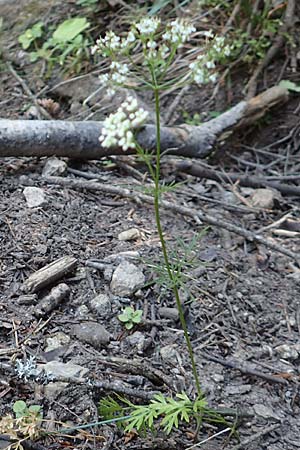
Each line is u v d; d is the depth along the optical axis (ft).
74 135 4.39
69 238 3.92
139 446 3.11
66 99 5.30
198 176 4.71
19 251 3.78
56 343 3.41
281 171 4.88
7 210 4.03
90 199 4.26
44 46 5.58
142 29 2.96
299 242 4.23
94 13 5.77
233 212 4.44
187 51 5.33
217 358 3.49
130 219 4.15
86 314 3.56
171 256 3.89
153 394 3.25
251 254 4.09
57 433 3.10
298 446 3.19
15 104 5.23
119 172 4.59
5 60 5.61
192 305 3.69
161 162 4.68
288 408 3.34
